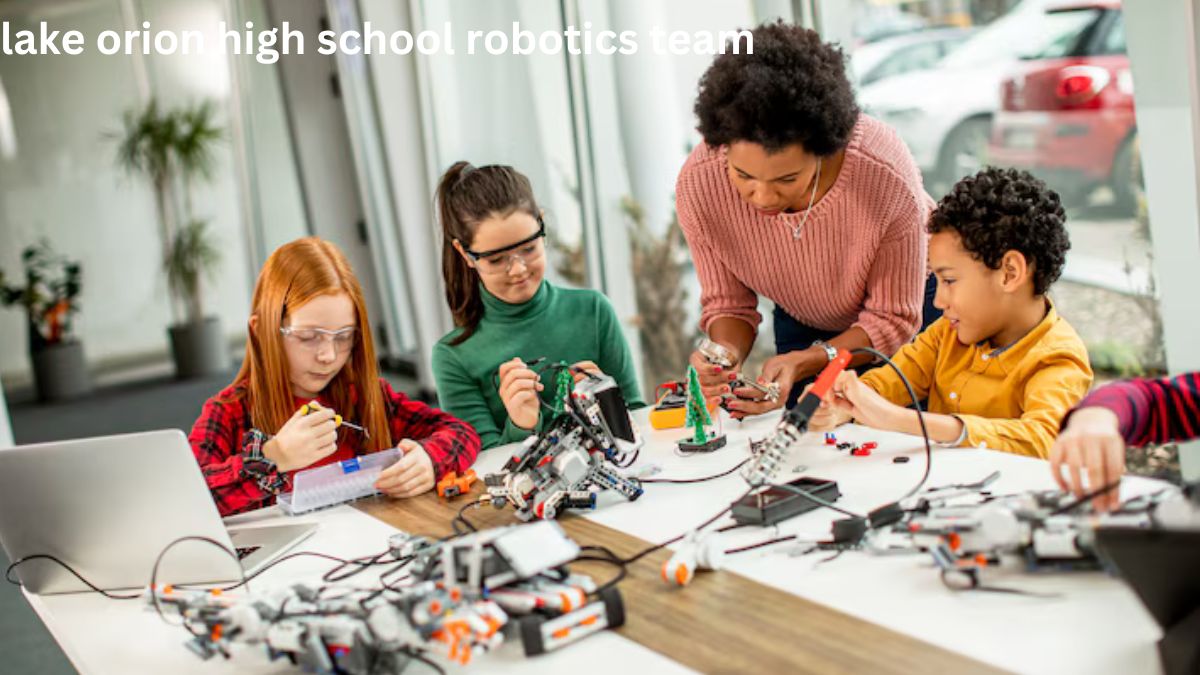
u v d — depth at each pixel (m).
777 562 1.06
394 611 0.87
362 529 1.35
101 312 6.61
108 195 6.55
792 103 1.30
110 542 1.21
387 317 5.51
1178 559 0.77
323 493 1.46
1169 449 2.40
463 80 3.81
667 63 3.24
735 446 1.51
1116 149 2.65
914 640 0.86
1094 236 2.74
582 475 1.27
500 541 0.91
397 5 3.85
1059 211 1.48
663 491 1.33
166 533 1.19
